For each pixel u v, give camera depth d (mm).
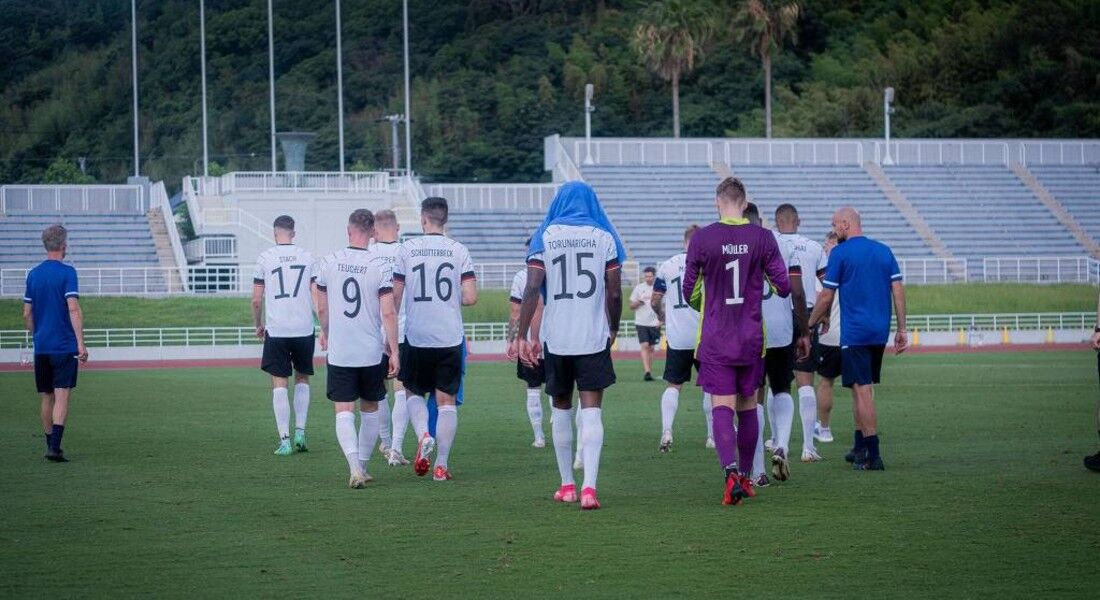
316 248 89500
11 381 49594
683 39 125812
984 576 12734
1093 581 12500
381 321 19875
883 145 106438
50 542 14914
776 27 127625
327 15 182500
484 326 75625
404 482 19859
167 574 13188
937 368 51844
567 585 12531
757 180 102250
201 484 19734
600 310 17219
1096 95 155000
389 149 158375
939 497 17578
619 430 28062
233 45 180125
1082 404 34000
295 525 15930
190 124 168750
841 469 20891
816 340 22203
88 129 175875
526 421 30594
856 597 11969
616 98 164000
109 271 82938
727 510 16734
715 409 17406
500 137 158000
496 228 95000
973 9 172875
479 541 14758
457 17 182500
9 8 193625
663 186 100438
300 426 24516
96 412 33938
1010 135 151375
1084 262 93875
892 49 169000
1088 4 164375
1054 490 18156
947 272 92125
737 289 17281
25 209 91750
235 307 76250
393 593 12297
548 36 177500
